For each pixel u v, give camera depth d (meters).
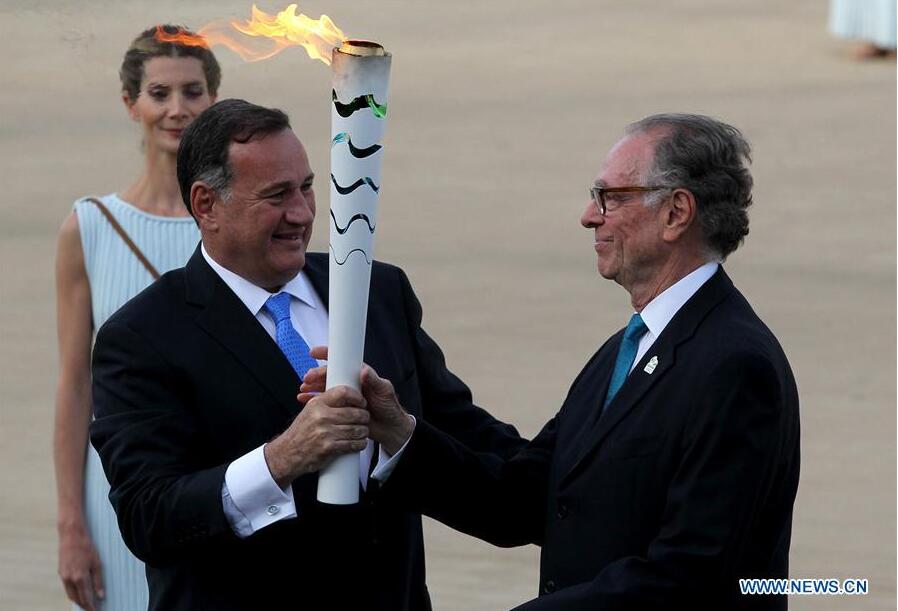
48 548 19.97
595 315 30.56
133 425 10.62
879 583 18.30
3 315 31.48
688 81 59.72
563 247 36.59
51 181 43.53
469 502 11.34
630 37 70.44
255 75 15.51
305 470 10.10
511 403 24.86
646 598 9.79
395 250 36.25
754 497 9.88
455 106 55.84
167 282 11.21
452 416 12.22
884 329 29.27
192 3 12.37
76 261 14.18
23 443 23.97
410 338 12.10
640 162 10.46
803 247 36.19
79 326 14.22
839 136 49.22
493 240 37.34
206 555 10.75
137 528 10.38
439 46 68.94
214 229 10.93
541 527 11.64
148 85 13.95
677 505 9.91
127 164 44.97
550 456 11.62
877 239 36.78
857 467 22.09
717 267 10.61
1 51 29.48
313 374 10.41
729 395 9.91
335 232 9.95
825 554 19.17
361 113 9.71
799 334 28.97
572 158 46.94
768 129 50.47
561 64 64.19
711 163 10.41
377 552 11.16
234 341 10.91
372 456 11.27
